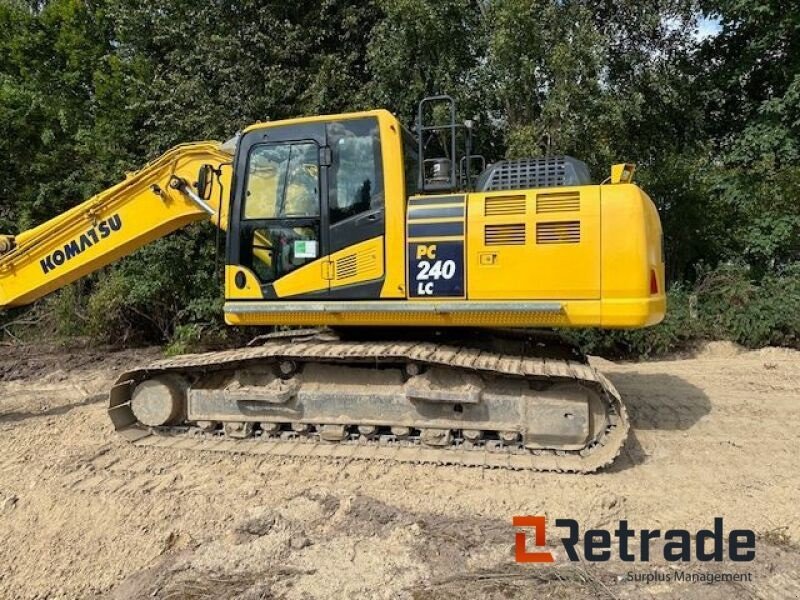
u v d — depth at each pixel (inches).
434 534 145.5
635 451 203.2
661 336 386.3
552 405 181.0
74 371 360.8
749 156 415.5
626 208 173.0
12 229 515.5
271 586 126.3
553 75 405.7
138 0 503.5
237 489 172.9
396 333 212.1
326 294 192.5
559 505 160.6
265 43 442.3
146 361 386.9
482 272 180.9
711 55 470.0
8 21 540.1
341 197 191.6
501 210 180.5
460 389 185.8
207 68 449.1
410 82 429.1
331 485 173.2
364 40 484.7
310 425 201.8
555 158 194.7
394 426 192.9
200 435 210.4
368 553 137.9
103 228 231.8
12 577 137.3
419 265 185.3
